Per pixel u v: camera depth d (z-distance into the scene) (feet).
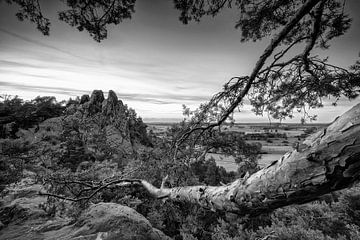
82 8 7.35
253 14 8.34
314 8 6.77
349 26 7.57
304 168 2.39
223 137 15.61
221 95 9.64
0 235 13.38
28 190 21.22
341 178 2.17
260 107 9.80
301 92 9.20
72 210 15.90
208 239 22.07
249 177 3.56
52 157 33.04
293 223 13.74
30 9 7.14
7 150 37.73
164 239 14.07
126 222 13.30
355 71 7.86
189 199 5.89
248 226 16.05
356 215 12.82
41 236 13.05
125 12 7.68
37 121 178.70
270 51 6.28
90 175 20.39
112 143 113.70
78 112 175.52
